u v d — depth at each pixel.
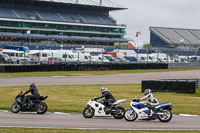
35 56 109.00
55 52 108.56
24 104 28.69
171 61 123.56
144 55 126.06
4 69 76.81
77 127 22.66
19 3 194.50
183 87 47.41
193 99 41.78
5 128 21.42
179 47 191.75
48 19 194.00
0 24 179.00
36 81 62.25
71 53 109.31
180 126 23.69
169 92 48.16
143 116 25.30
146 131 21.19
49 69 82.44
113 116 26.73
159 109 25.41
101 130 21.25
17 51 109.38
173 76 76.38
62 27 196.50
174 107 34.38
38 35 186.50
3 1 190.00
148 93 25.69
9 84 56.88
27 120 25.22
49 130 20.95
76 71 85.12
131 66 93.94
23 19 183.62
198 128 23.03
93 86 55.78
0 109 31.33
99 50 128.75
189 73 85.88
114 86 56.28
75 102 37.41
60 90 49.81
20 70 78.56
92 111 27.17
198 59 135.50
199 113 30.69
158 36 199.75
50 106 33.47
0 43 162.88
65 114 28.92
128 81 65.00
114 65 91.12
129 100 40.06
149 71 90.75
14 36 178.50
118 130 21.38
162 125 23.98
